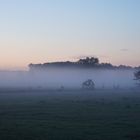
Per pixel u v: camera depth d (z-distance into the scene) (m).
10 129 31.52
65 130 30.94
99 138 27.19
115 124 35.03
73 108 53.59
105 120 38.12
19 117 41.50
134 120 38.19
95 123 35.69
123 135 28.56
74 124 34.94
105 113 45.56
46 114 44.75
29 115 43.66
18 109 52.06
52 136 27.92
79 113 45.75
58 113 45.84
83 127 32.84
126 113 45.53
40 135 28.38
